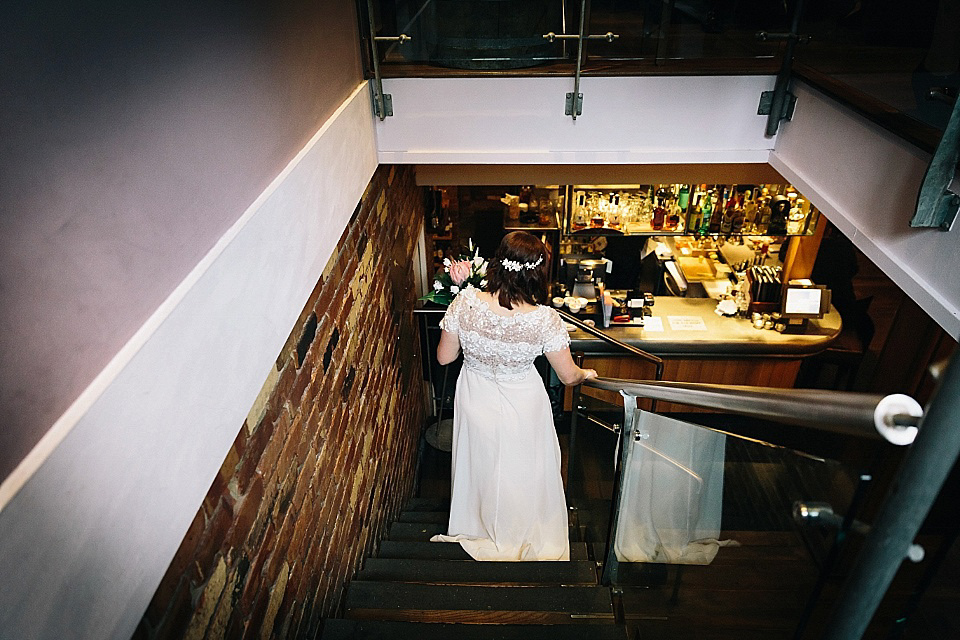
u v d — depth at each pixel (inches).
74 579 33.3
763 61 125.7
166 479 43.5
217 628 55.7
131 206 41.2
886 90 97.6
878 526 23.3
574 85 127.3
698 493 65.1
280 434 71.7
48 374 32.6
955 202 75.2
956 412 20.0
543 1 119.6
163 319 42.9
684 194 214.7
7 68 30.4
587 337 198.8
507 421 120.3
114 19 39.7
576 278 211.8
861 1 103.1
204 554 53.1
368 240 123.5
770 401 38.8
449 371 228.2
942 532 37.6
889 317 251.6
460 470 129.3
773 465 45.5
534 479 125.6
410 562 116.6
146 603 41.6
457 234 290.7
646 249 235.3
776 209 207.5
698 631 66.8
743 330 199.8
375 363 130.8
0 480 29.0
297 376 77.9
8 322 29.8
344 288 102.7
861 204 98.9
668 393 66.1
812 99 116.6
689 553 68.6
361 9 116.4
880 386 210.1
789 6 117.6
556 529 130.5
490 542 131.3
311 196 80.4
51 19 33.8
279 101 71.6
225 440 53.9
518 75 127.0
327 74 94.4
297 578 78.4
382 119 130.5
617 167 187.5
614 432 109.6
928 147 80.0
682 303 214.5
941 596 66.7
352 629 85.8
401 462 166.7
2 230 29.6
